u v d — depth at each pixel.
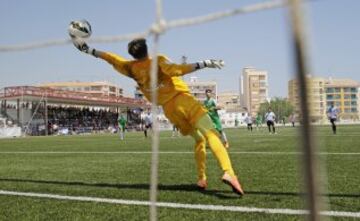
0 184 7.10
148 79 5.50
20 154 15.24
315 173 0.93
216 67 5.30
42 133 55.47
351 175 7.13
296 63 0.90
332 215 4.12
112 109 80.94
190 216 4.32
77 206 5.05
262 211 4.41
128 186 6.53
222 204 4.86
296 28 0.89
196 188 6.12
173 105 5.48
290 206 4.63
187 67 5.27
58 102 60.53
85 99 63.03
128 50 5.58
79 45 5.82
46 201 5.44
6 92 52.56
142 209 4.75
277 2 1.42
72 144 22.97
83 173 8.59
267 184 6.33
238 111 130.25
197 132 5.88
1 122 50.72
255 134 32.28
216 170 8.52
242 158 11.12
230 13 1.57
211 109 14.54
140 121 83.88
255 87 169.38
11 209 5.00
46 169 9.61
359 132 29.81
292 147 15.31
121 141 26.00
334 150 12.90
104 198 5.50
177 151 14.70
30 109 55.94
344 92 149.88
